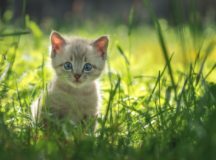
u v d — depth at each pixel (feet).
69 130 3.39
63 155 3.10
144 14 11.99
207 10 11.15
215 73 4.42
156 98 3.84
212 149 3.04
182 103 3.44
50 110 3.54
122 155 3.14
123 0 12.75
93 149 3.18
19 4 9.91
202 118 3.34
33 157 3.08
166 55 3.25
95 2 12.56
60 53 3.62
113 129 3.26
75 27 9.50
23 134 3.30
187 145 3.15
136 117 3.45
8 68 3.51
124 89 3.80
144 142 3.22
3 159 3.07
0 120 3.23
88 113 3.60
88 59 3.60
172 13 3.32
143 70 4.60
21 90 3.75
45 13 11.92
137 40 8.39
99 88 3.73
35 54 4.42
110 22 11.03
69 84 3.59
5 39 4.89
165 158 3.10
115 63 4.49
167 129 3.26
